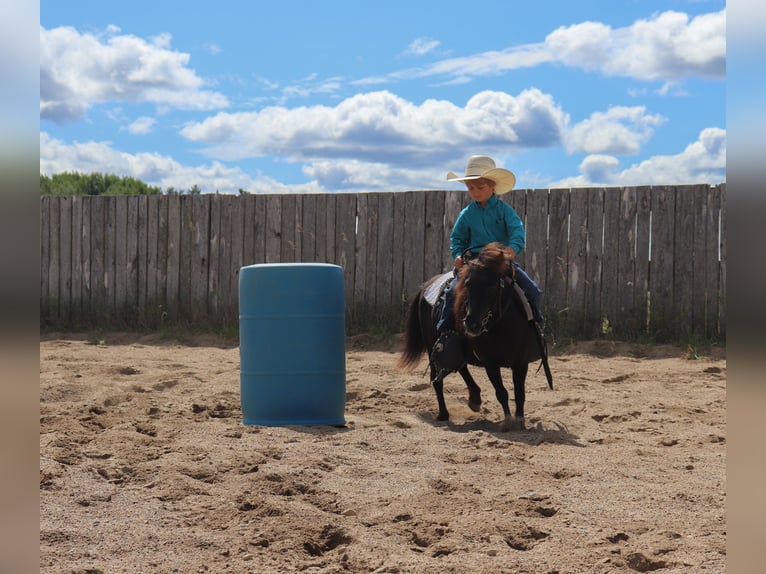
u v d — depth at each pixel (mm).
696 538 3229
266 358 6008
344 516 3627
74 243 13688
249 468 4457
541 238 11461
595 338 11227
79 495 3828
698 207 10820
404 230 12070
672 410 6691
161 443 5129
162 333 12641
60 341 12430
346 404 7199
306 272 6027
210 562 2986
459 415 6758
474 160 6582
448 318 6059
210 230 13039
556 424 6168
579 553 3033
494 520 3459
